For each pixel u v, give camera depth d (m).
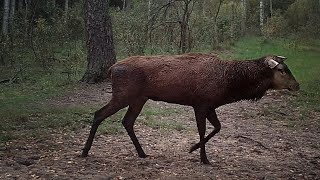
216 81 4.14
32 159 4.19
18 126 5.53
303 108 7.39
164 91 4.18
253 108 7.32
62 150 4.57
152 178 3.76
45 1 17.17
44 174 3.73
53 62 11.66
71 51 12.86
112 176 3.74
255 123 6.33
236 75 4.19
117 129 5.46
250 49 16.77
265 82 4.28
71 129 5.49
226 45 17.09
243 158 4.57
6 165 3.97
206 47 16.03
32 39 12.71
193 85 4.14
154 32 12.96
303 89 8.80
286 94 8.43
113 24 12.86
